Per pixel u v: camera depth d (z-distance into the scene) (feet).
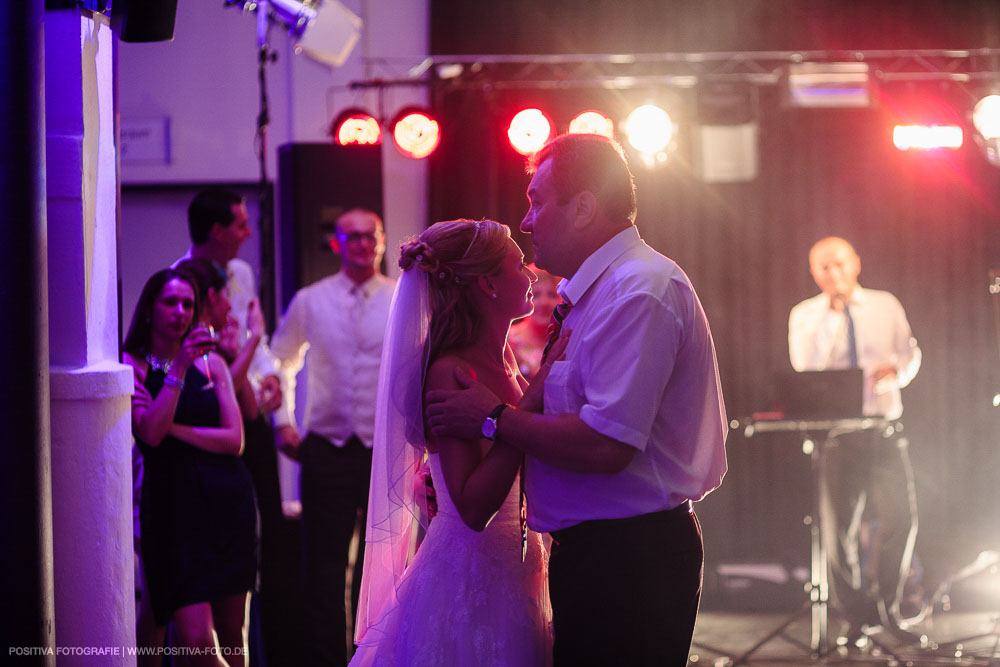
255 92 20.24
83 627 8.73
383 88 19.62
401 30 20.79
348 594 14.92
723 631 18.30
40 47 7.45
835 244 19.56
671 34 20.93
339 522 14.65
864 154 21.93
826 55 19.66
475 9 20.79
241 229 14.17
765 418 16.83
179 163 20.16
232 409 11.47
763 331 21.93
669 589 7.27
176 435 11.09
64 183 8.69
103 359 9.35
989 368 21.80
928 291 21.94
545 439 6.99
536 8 20.84
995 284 19.85
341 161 17.61
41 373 7.45
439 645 7.55
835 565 18.45
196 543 10.98
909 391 22.03
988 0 20.74
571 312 7.61
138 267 20.15
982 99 19.02
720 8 20.95
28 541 7.32
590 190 7.41
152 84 20.17
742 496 21.52
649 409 6.97
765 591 20.21
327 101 20.42
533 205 7.68
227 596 11.09
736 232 21.95
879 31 20.88
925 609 19.19
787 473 21.42
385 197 20.83
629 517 7.25
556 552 7.47
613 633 7.23
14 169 7.26
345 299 15.05
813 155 21.93
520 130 18.63
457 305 7.89
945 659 16.02
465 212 20.79
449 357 7.73
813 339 19.62
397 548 8.23
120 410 8.99
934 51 19.71
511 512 7.93
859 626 17.22
